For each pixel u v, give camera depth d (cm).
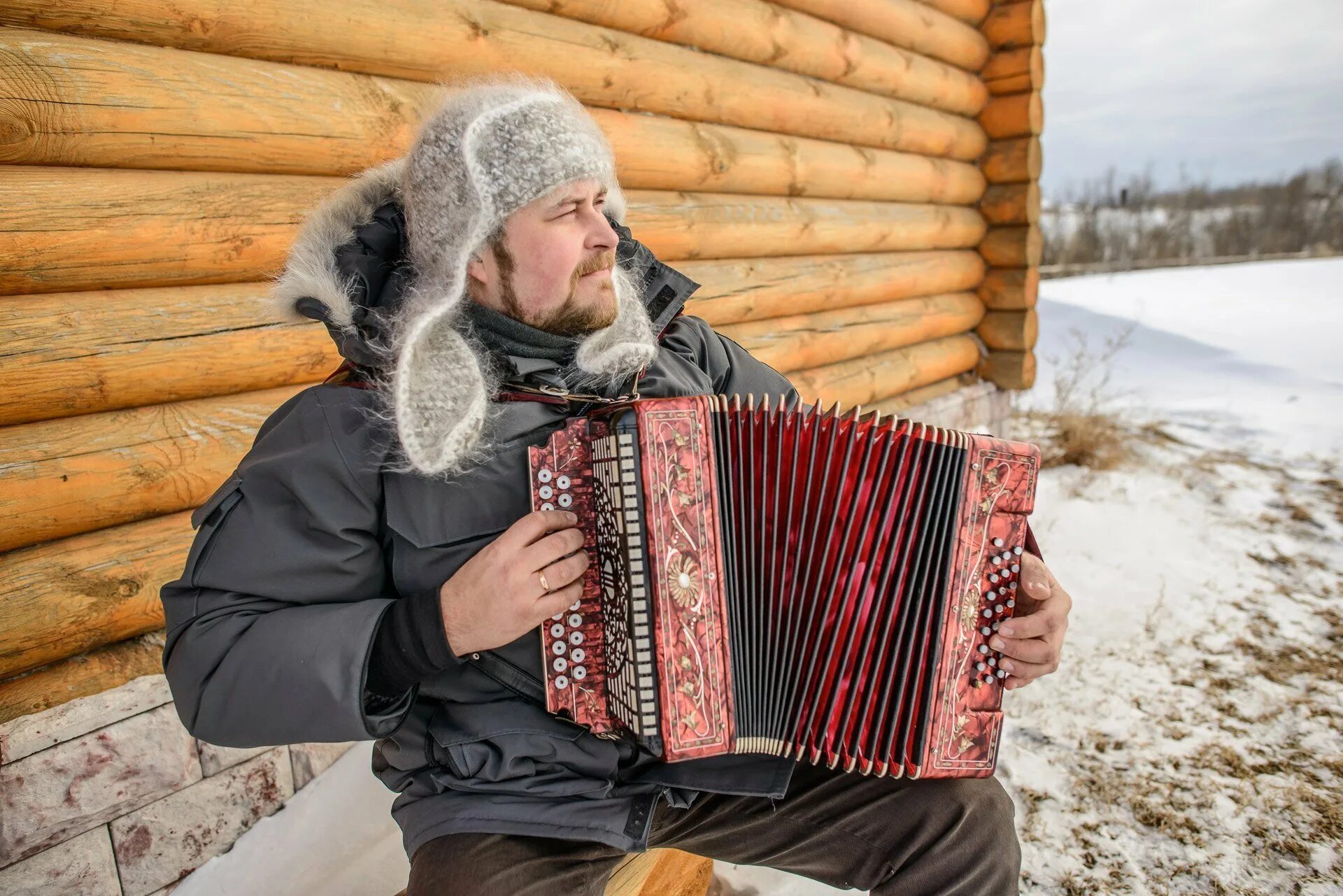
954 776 137
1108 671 289
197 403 197
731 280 338
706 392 169
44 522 172
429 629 121
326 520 127
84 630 178
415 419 123
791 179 360
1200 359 772
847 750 134
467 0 234
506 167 128
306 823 205
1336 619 323
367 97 210
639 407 124
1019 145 489
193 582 127
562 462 131
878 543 130
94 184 171
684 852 168
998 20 482
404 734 137
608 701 133
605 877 135
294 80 197
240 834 202
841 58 377
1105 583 354
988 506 133
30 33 160
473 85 141
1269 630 315
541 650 130
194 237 184
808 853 143
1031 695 276
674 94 302
